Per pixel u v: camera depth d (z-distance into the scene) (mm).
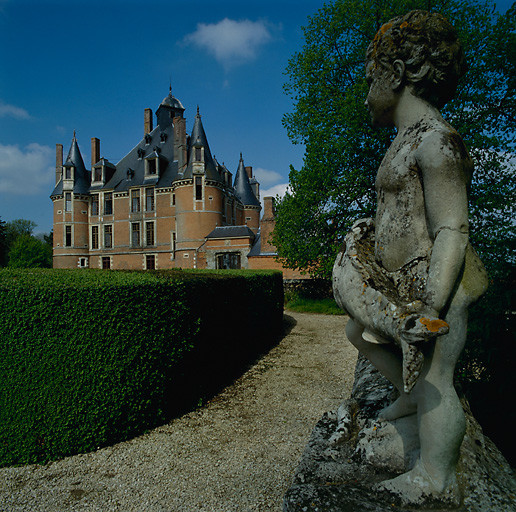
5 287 3246
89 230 49500
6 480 2959
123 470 3078
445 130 1115
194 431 3807
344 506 1075
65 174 49062
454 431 1073
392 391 1648
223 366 5535
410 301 1091
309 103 13445
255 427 3865
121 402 3611
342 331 9672
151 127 52344
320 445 1465
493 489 1101
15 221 62750
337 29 12898
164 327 4059
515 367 2443
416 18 1206
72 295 3416
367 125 11102
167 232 44906
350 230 1384
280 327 10227
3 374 3223
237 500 2639
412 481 1095
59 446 3299
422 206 1166
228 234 35500
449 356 1100
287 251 13062
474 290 1130
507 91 10367
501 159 9680
